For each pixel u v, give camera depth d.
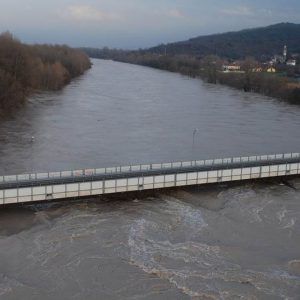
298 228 74.00
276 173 97.44
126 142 135.62
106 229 71.31
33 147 125.25
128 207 81.62
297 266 61.88
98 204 82.62
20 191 77.81
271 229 73.50
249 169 94.62
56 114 177.88
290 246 67.75
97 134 145.25
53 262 61.12
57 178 82.88
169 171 89.75
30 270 59.16
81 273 58.59
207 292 54.91
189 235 70.31
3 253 63.31
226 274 58.88
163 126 161.88
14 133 141.12
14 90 180.88
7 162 109.50
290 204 85.19
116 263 60.97
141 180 85.75
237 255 64.25
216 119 178.62
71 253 63.47
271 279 58.25
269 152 127.81
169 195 88.69
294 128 163.25
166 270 59.25
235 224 75.12
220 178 92.56
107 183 83.44
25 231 70.69
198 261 61.97
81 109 193.00
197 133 150.75
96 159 115.62
